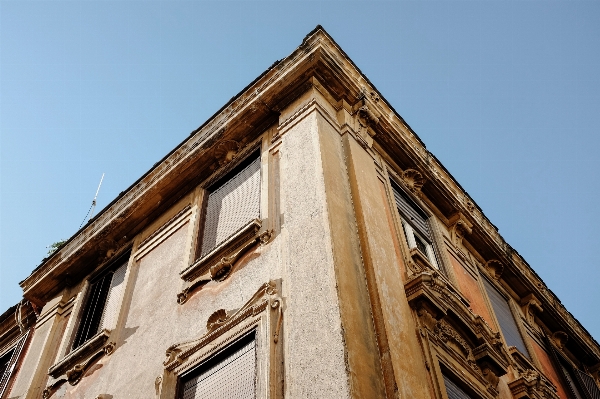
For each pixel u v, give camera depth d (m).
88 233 11.92
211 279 7.99
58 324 11.30
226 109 10.26
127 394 7.81
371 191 8.13
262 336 6.29
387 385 5.54
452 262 10.55
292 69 9.20
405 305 6.96
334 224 6.77
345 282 6.13
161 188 10.87
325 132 8.34
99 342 9.27
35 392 9.94
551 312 13.80
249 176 9.27
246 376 6.27
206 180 10.30
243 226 7.92
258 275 7.20
